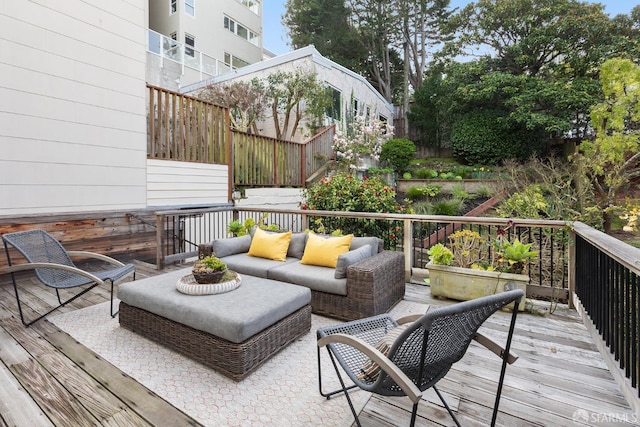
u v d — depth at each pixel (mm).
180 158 5512
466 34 12414
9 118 3771
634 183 7172
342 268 2914
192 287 2404
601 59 9547
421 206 7305
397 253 3459
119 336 2512
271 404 1768
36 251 2982
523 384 1952
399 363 1334
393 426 1601
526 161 10406
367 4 16156
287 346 2418
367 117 12344
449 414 1685
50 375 1984
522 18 11109
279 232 3990
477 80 12000
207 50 13367
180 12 12367
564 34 10508
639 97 6520
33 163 3965
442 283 3465
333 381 1993
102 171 4594
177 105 5715
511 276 3145
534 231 5078
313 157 8617
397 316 2982
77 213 4348
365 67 17641
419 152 14859
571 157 7246
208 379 1985
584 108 9836
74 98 4301
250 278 2857
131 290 2510
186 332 2188
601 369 2117
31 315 2895
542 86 10305
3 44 3709
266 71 9812
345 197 5805
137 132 4980
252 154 6840
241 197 6465
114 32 4688
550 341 2520
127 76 4844
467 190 8883
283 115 9773
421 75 17359
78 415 1640
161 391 1856
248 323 1982
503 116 11227
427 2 16281
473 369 2121
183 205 5582
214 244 3816
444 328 1273
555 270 4180
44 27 4016
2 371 2020
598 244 2199
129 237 4906
